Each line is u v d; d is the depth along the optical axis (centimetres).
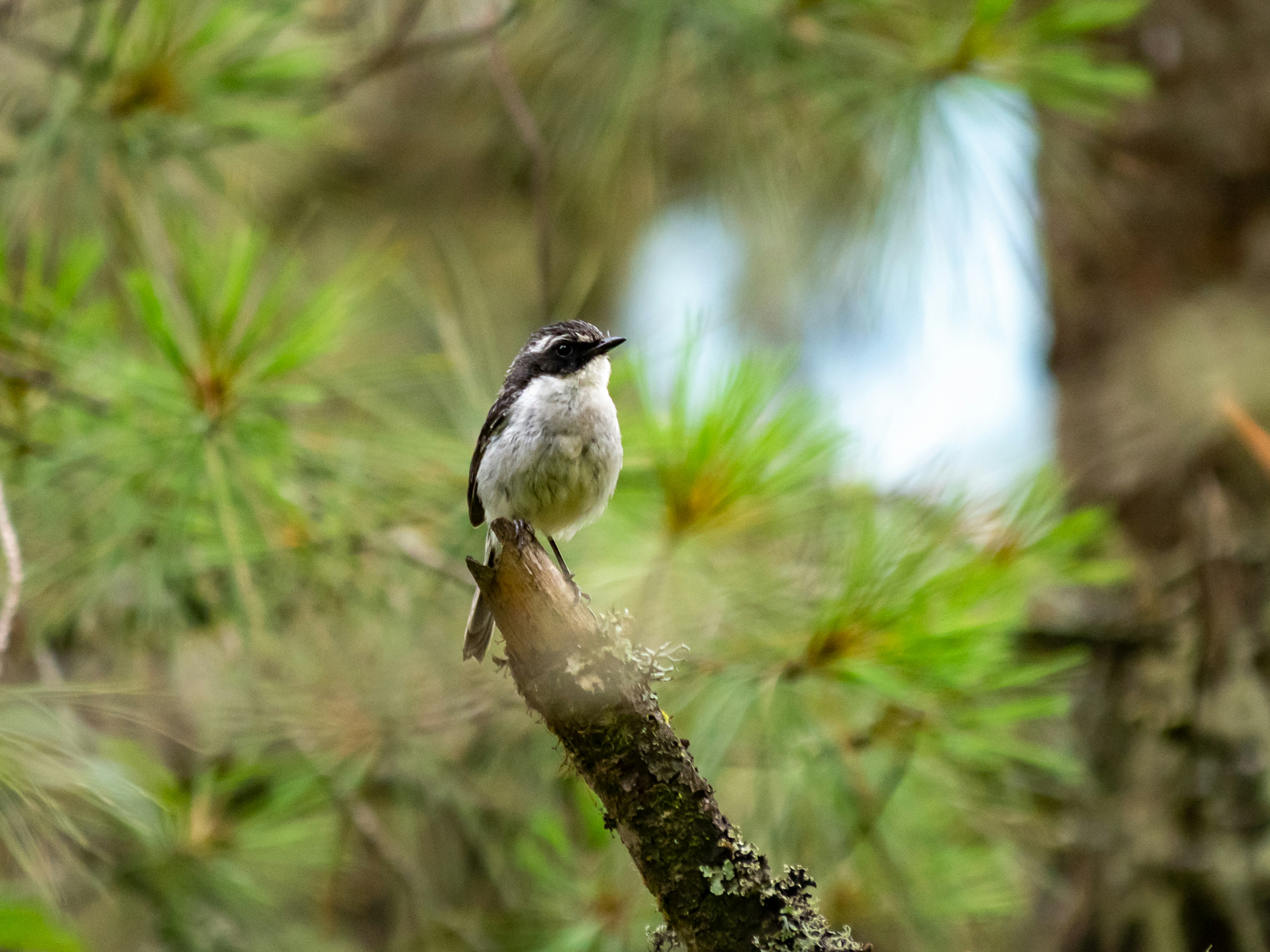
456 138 1525
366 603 891
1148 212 1141
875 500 738
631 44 912
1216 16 1139
